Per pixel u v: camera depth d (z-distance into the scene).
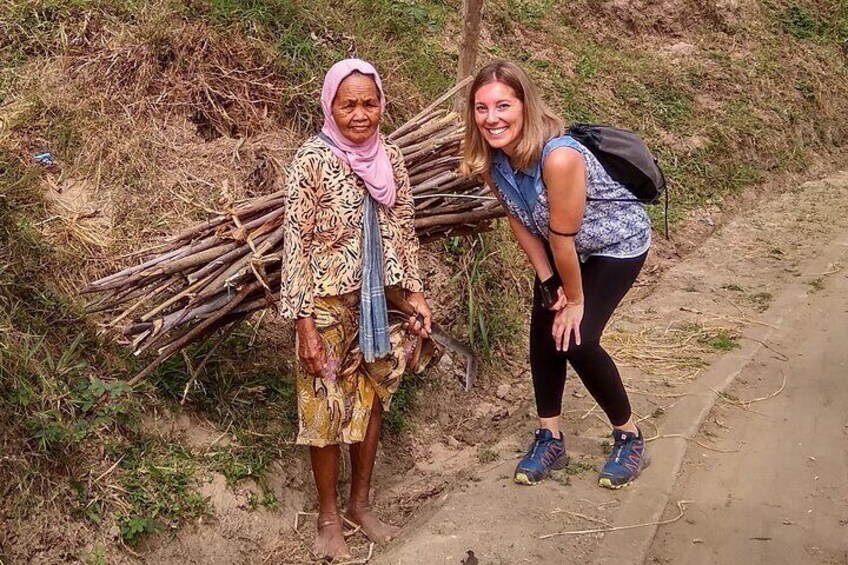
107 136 4.71
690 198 7.41
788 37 9.55
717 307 5.87
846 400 4.75
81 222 4.38
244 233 3.69
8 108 4.68
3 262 3.92
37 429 3.45
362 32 6.20
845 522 3.80
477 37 5.53
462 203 4.11
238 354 4.25
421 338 3.65
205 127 5.11
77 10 5.18
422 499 4.13
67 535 3.32
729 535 3.72
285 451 4.02
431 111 4.36
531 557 3.53
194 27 5.32
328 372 3.42
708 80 8.49
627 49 8.45
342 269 3.38
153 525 3.47
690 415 4.54
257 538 3.70
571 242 3.51
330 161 3.31
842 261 6.56
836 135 9.09
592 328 3.73
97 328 3.98
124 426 3.72
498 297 5.45
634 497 3.90
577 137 3.60
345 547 3.65
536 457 4.05
